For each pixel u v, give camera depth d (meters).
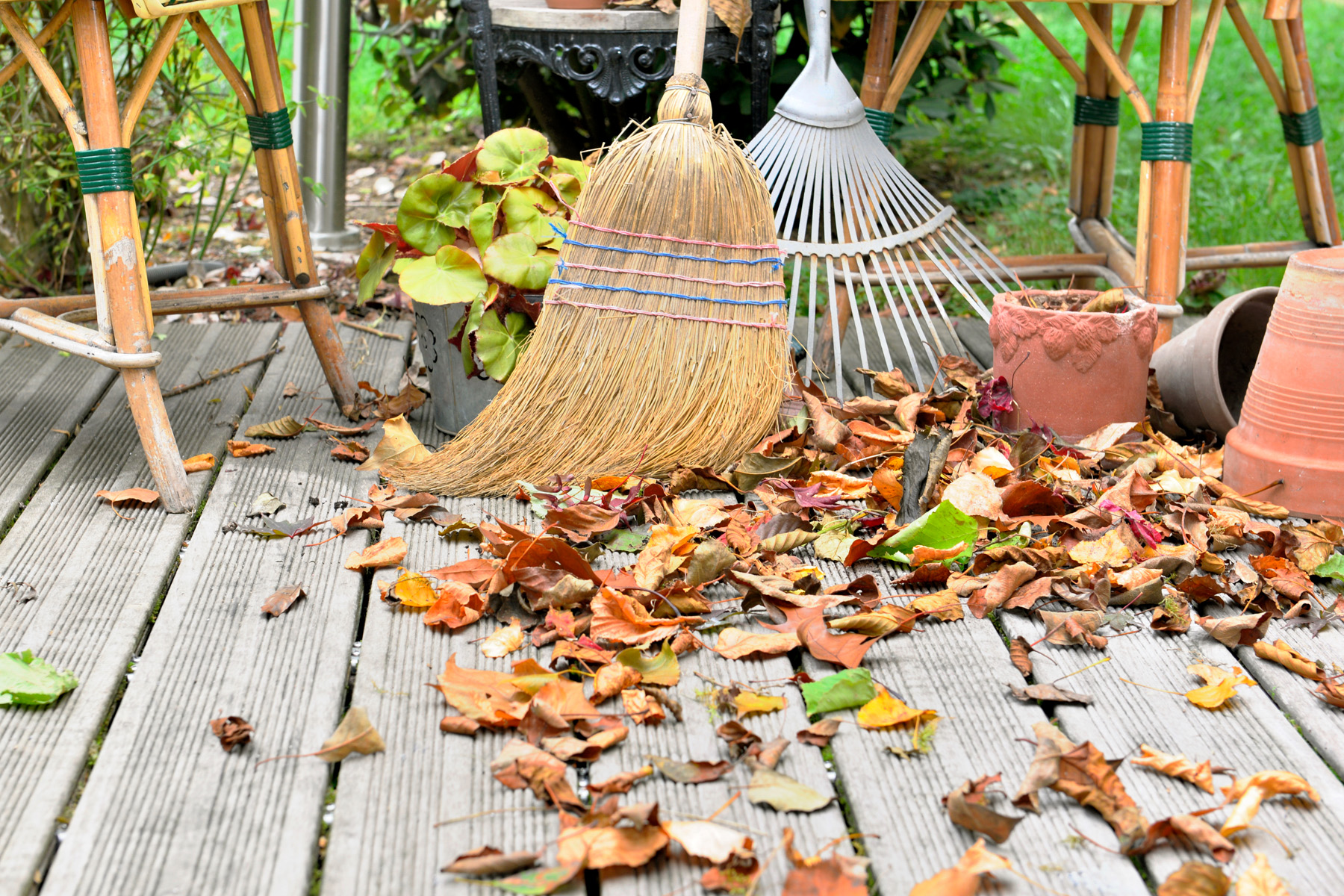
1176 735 1.65
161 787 1.51
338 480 2.47
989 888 1.36
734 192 2.40
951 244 3.13
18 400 2.87
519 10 3.12
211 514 2.29
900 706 1.66
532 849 1.41
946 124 4.55
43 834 1.44
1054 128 5.05
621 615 1.83
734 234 2.40
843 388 2.97
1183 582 2.00
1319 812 1.49
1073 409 2.61
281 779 1.54
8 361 3.13
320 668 1.78
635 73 3.12
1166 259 3.06
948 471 2.43
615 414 2.39
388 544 2.11
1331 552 2.13
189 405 2.89
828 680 1.69
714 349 2.39
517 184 2.58
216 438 2.69
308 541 2.19
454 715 1.64
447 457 2.46
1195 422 2.76
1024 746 1.62
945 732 1.65
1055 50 3.55
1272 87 3.45
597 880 1.43
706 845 1.36
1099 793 1.48
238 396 2.96
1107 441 2.54
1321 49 6.18
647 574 1.95
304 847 1.42
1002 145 4.89
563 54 3.12
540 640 1.83
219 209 3.74
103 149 2.21
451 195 2.62
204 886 1.36
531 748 1.55
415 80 4.58
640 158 2.40
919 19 3.15
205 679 1.75
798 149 3.02
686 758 1.58
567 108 4.43
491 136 2.63
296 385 3.05
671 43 3.08
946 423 2.71
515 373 2.46
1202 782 1.52
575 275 2.41
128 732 1.62
